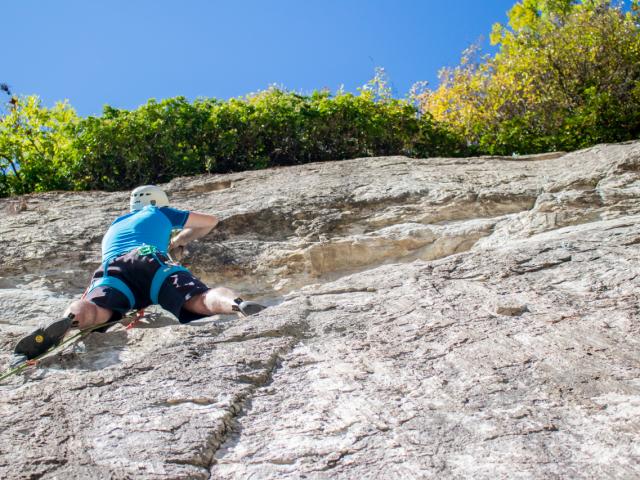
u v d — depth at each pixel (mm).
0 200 7191
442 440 2609
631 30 12086
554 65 11789
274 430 2809
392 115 9609
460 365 3186
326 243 5664
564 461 2406
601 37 11922
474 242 5660
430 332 3588
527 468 2387
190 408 2951
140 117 8945
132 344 3881
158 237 4672
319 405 2961
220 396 3027
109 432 2793
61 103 10203
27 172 8844
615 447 2449
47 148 9461
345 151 9469
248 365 3322
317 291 4543
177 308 4176
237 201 6625
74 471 2543
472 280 4305
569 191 6074
